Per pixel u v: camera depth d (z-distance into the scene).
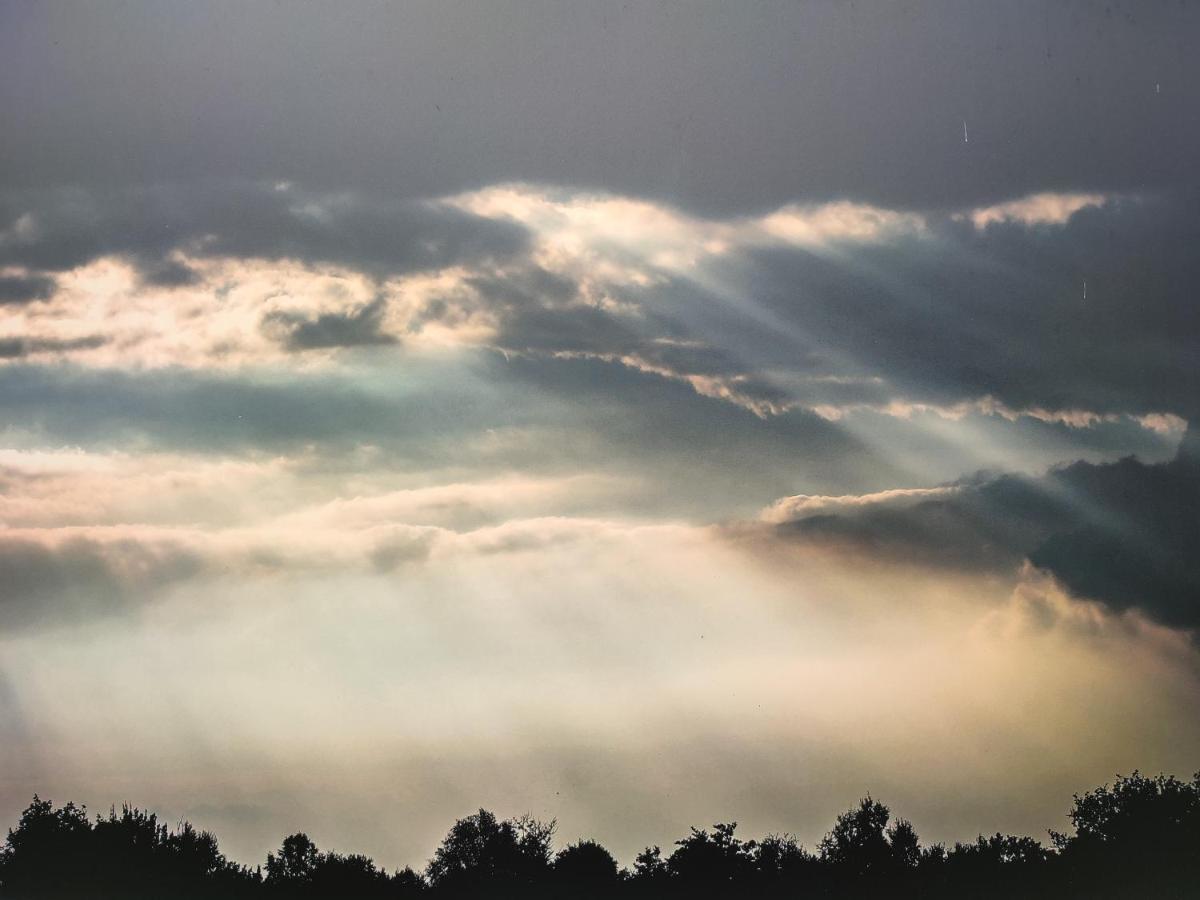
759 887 94.12
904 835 94.06
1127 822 89.44
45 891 90.31
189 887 91.75
